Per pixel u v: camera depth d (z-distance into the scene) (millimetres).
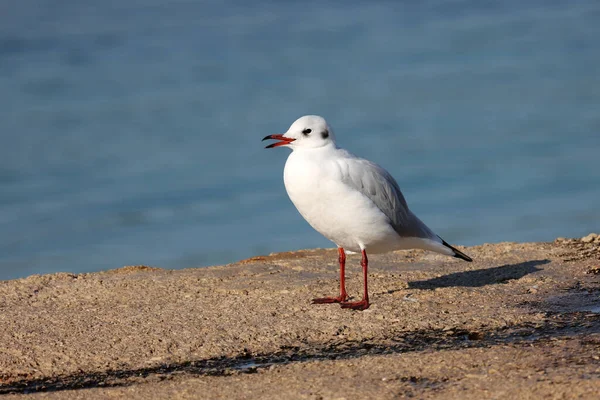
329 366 7246
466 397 6168
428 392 6375
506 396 6109
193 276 10680
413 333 8227
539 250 11680
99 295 9969
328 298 9383
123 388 6957
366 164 9273
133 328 8625
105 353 7969
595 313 8602
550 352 7203
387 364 7160
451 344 7797
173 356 7855
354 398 6355
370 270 10812
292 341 8164
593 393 5992
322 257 11820
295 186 9102
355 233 9211
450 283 10117
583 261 10914
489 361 7035
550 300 9195
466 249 12047
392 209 9305
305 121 9188
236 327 8578
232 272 10914
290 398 6465
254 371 7340
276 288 9977
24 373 7551
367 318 8742
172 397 6680
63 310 9375
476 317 8617
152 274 10961
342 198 8984
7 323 8891
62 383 7297
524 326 8258
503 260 11188
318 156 9109
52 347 8141
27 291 10211
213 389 6812
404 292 9688
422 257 11531
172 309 9266
